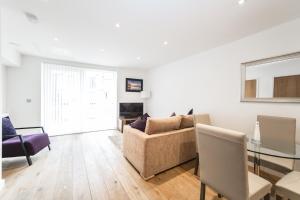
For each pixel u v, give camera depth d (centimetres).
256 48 252
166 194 182
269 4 176
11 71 385
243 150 102
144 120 263
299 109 205
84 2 176
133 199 172
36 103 416
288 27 214
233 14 198
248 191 107
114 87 549
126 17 208
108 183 203
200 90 361
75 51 365
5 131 259
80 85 481
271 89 232
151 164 217
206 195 181
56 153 308
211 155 126
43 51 367
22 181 205
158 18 210
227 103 298
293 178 141
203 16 204
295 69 208
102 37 278
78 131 480
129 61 462
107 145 362
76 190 187
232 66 289
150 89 587
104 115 535
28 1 175
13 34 267
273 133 205
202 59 356
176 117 259
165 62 470
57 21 221
